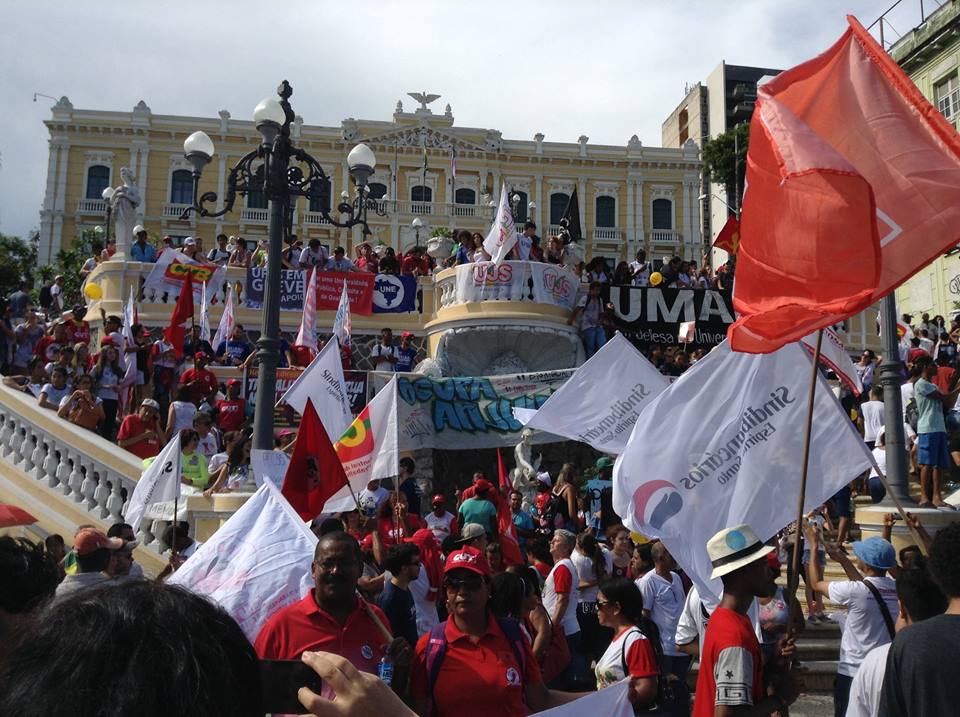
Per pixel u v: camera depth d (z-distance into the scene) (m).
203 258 19.89
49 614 1.15
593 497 12.22
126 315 14.31
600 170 53.72
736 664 3.54
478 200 52.00
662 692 5.03
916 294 28.50
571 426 7.09
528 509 12.20
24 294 19.88
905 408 14.35
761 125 4.28
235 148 49.44
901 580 3.91
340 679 1.65
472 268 19.17
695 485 5.00
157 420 11.81
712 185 54.75
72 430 10.33
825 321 4.21
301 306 19.38
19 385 12.25
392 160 50.59
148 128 48.59
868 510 9.28
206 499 8.52
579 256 22.16
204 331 17.16
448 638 3.77
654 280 20.77
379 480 11.28
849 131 4.66
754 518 4.93
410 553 5.50
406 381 16.05
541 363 19.25
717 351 5.23
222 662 1.12
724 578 3.87
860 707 3.75
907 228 4.36
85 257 42.88
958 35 26.02
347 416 8.37
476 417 16.30
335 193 49.75
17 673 1.08
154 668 1.06
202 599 1.21
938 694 2.57
